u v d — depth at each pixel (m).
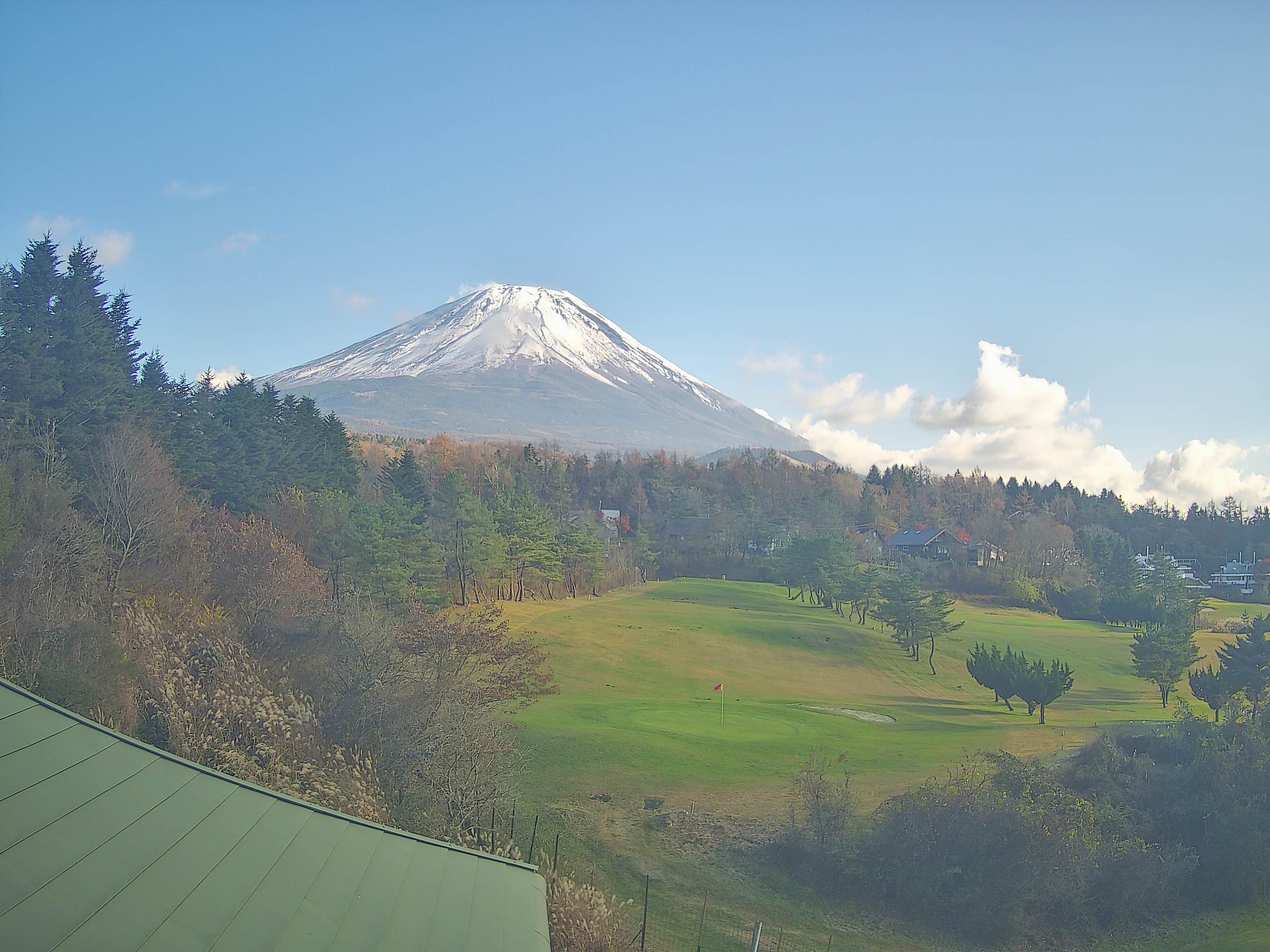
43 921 7.79
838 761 40.53
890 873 27.67
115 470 46.22
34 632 28.25
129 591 39.50
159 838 10.25
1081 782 32.25
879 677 77.38
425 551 73.69
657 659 72.25
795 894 27.27
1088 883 26.83
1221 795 30.30
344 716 29.81
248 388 84.62
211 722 25.86
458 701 29.98
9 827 8.80
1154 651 71.94
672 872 27.69
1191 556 196.38
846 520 169.88
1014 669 60.72
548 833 29.08
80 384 53.00
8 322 50.53
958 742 47.38
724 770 37.78
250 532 48.81
